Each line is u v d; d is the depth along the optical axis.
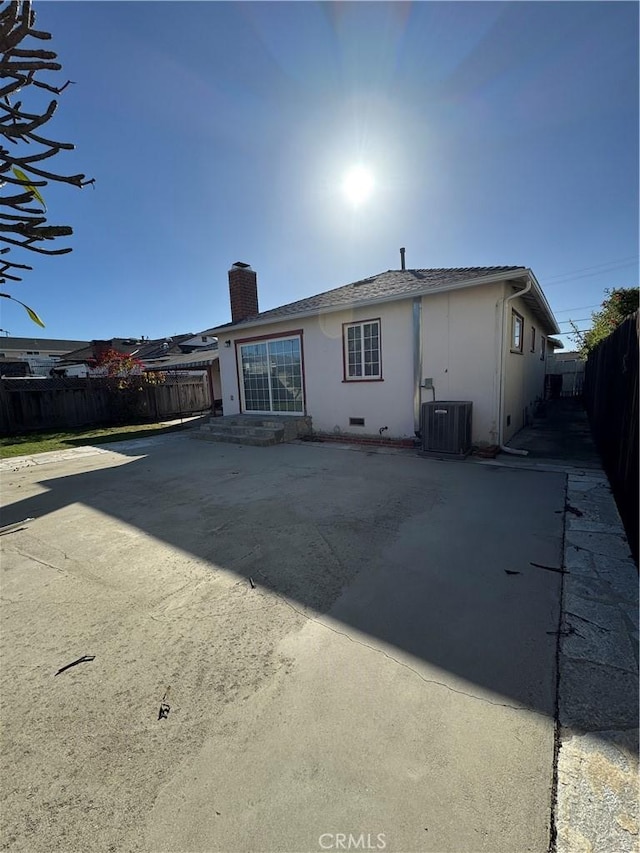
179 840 1.23
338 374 8.97
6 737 1.66
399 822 1.24
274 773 1.43
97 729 1.68
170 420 15.69
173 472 6.52
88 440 10.63
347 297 8.87
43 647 2.25
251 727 1.64
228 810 1.31
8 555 3.53
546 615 2.32
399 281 8.96
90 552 3.51
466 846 1.17
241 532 3.79
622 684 1.79
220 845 1.21
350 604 2.52
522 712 1.65
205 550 3.44
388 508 4.26
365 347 8.44
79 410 13.95
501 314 6.63
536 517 3.84
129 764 1.50
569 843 1.16
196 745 1.57
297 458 7.20
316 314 8.71
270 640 2.21
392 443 7.92
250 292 12.95
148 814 1.31
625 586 2.61
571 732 1.54
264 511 4.35
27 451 9.05
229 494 5.09
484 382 6.89
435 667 1.94
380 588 2.69
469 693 1.76
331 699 1.76
